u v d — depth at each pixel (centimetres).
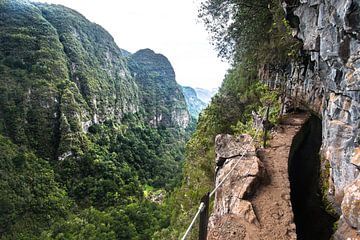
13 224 3269
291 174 748
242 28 1231
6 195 3384
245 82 1602
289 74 1189
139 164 6731
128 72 10950
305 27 666
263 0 1091
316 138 920
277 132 851
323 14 512
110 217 3534
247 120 1155
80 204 4466
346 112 492
